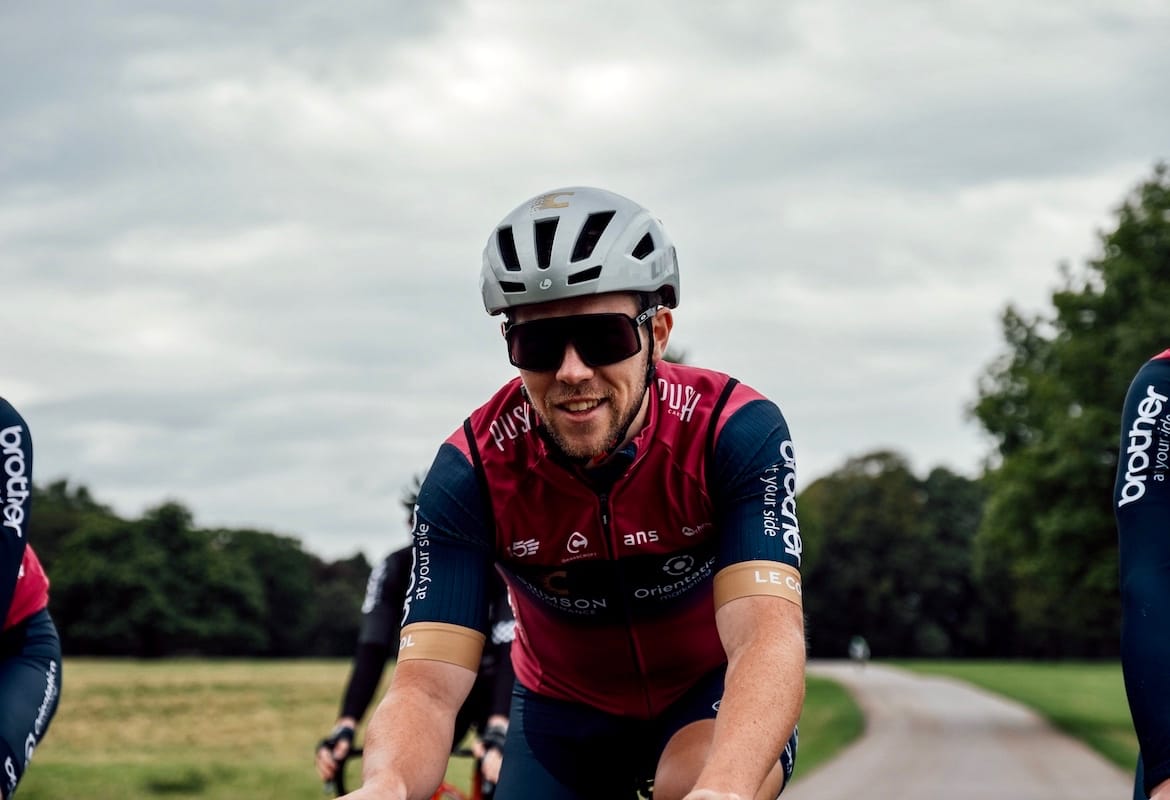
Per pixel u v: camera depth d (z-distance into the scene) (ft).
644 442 8.87
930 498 348.79
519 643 11.06
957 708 111.86
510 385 9.18
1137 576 7.68
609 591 9.51
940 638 332.60
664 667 10.12
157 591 309.42
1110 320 84.38
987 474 94.27
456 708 8.69
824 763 57.62
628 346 8.10
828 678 191.52
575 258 8.07
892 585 334.03
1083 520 80.53
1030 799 41.75
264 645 331.57
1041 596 94.12
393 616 15.20
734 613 8.37
